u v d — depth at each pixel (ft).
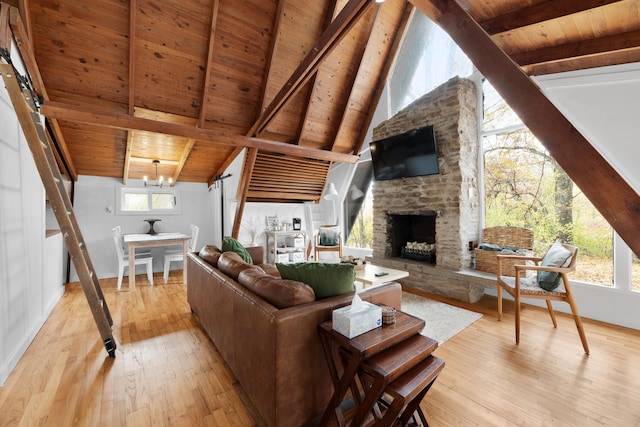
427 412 5.09
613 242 8.98
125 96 11.58
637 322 8.41
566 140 3.63
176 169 17.62
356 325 4.29
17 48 7.91
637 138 6.56
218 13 11.22
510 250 10.69
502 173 11.71
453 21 4.81
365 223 18.80
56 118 10.21
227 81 13.01
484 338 7.97
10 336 6.57
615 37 5.57
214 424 4.86
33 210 8.47
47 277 10.14
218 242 19.10
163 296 12.19
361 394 5.58
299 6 12.59
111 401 5.41
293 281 5.26
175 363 6.80
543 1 5.17
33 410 5.14
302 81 10.84
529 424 4.81
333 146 17.76
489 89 12.06
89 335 8.30
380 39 15.33
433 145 11.85
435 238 13.21
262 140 14.61
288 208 20.85
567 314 9.67
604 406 5.22
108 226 16.37
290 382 4.43
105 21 9.78
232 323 5.89
